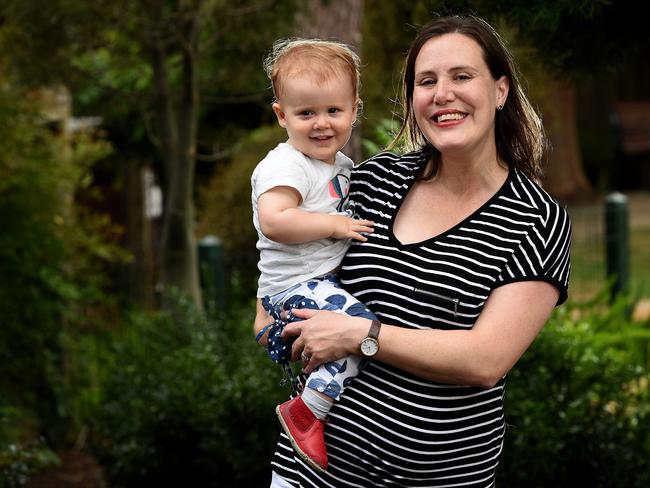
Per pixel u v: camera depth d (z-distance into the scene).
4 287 6.16
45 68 5.65
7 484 4.20
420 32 2.36
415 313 2.29
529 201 2.30
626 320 7.17
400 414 2.29
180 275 5.81
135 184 10.67
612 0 3.25
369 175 2.54
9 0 5.39
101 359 6.67
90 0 5.32
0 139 6.12
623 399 4.40
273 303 2.46
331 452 2.39
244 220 8.04
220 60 6.09
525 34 3.37
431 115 2.28
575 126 18.80
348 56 2.46
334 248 2.43
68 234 6.55
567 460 4.22
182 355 4.91
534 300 2.25
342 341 2.26
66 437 6.56
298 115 2.42
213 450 4.47
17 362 6.35
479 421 2.31
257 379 4.49
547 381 4.28
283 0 5.77
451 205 2.36
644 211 16.05
